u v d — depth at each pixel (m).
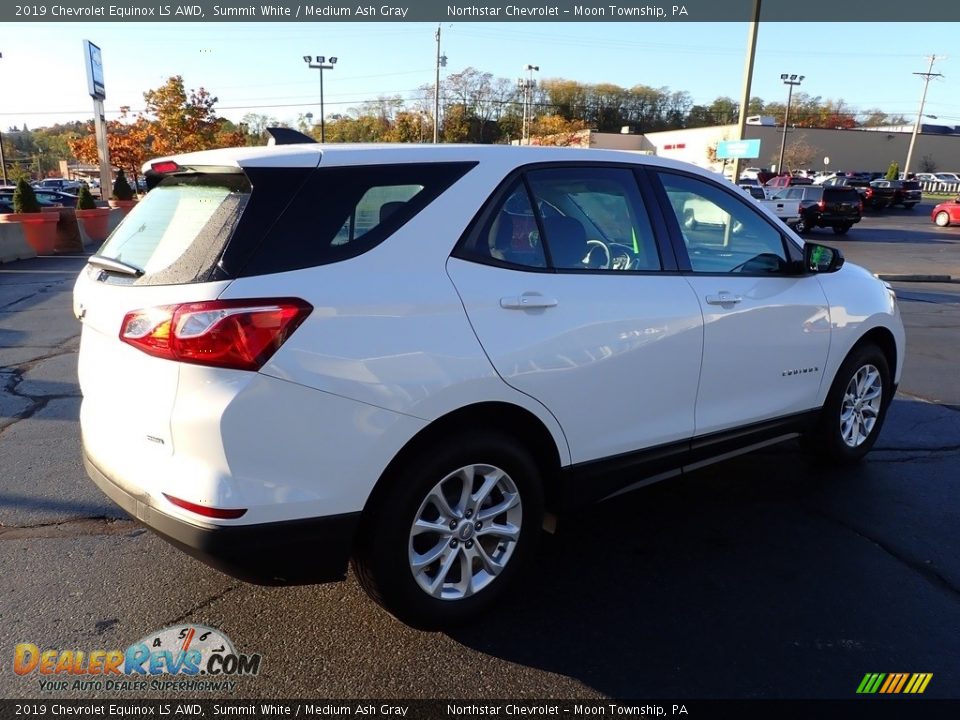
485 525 2.86
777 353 3.83
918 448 5.01
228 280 2.29
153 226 2.70
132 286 2.49
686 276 3.43
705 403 3.52
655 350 3.21
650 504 4.11
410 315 2.52
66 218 17.50
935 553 3.54
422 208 2.66
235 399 2.24
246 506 2.29
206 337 2.24
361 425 2.44
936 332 9.34
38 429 5.13
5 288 11.68
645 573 3.34
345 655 2.73
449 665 2.68
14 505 3.93
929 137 82.06
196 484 2.29
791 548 3.59
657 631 2.89
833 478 4.48
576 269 3.03
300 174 2.50
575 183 3.15
